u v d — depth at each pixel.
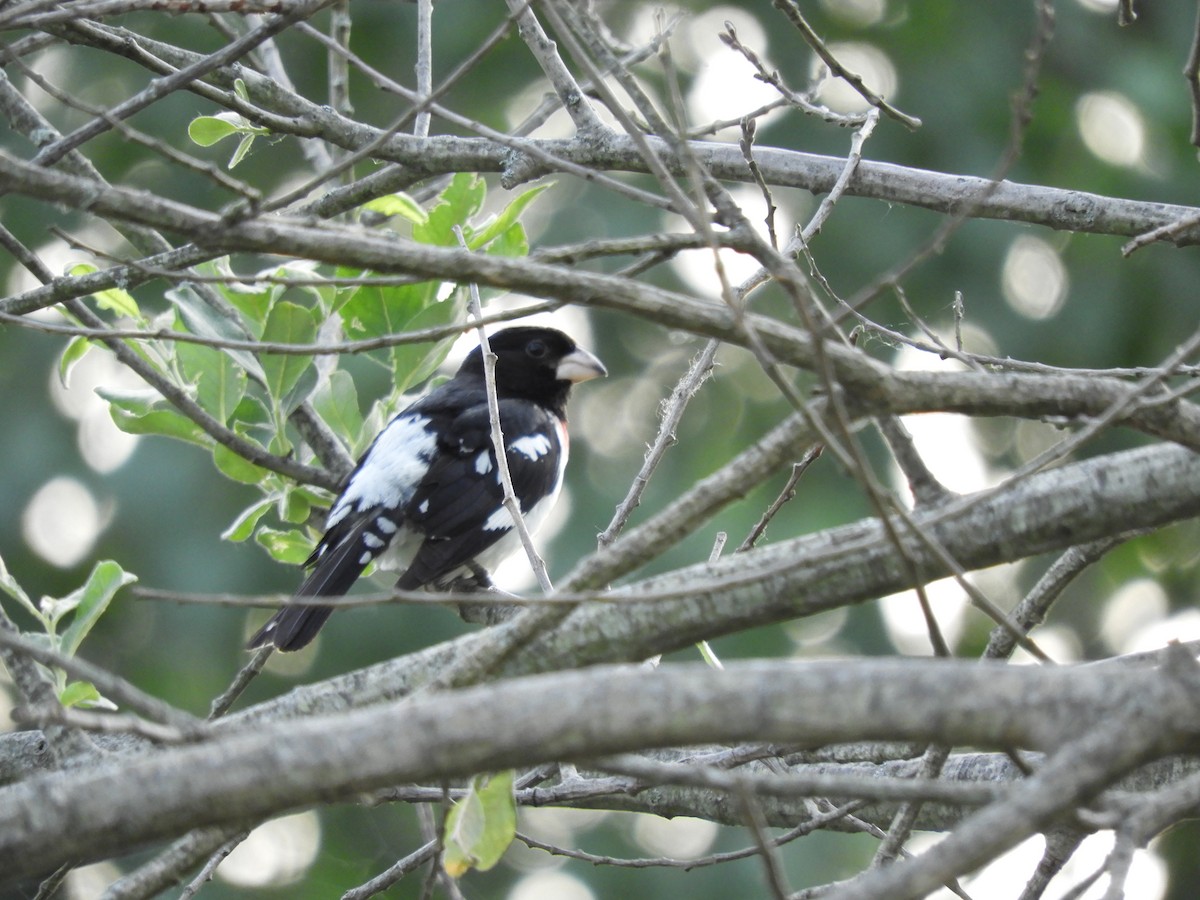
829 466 17.09
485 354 7.77
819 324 5.43
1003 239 17.83
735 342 5.30
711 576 6.02
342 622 17.78
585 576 5.25
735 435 18.56
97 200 4.84
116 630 17.61
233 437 10.18
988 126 18.20
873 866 6.35
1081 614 18.98
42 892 7.40
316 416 11.47
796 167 9.16
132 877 5.59
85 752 6.72
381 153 9.12
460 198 9.45
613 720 4.05
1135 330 17.78
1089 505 5.78
